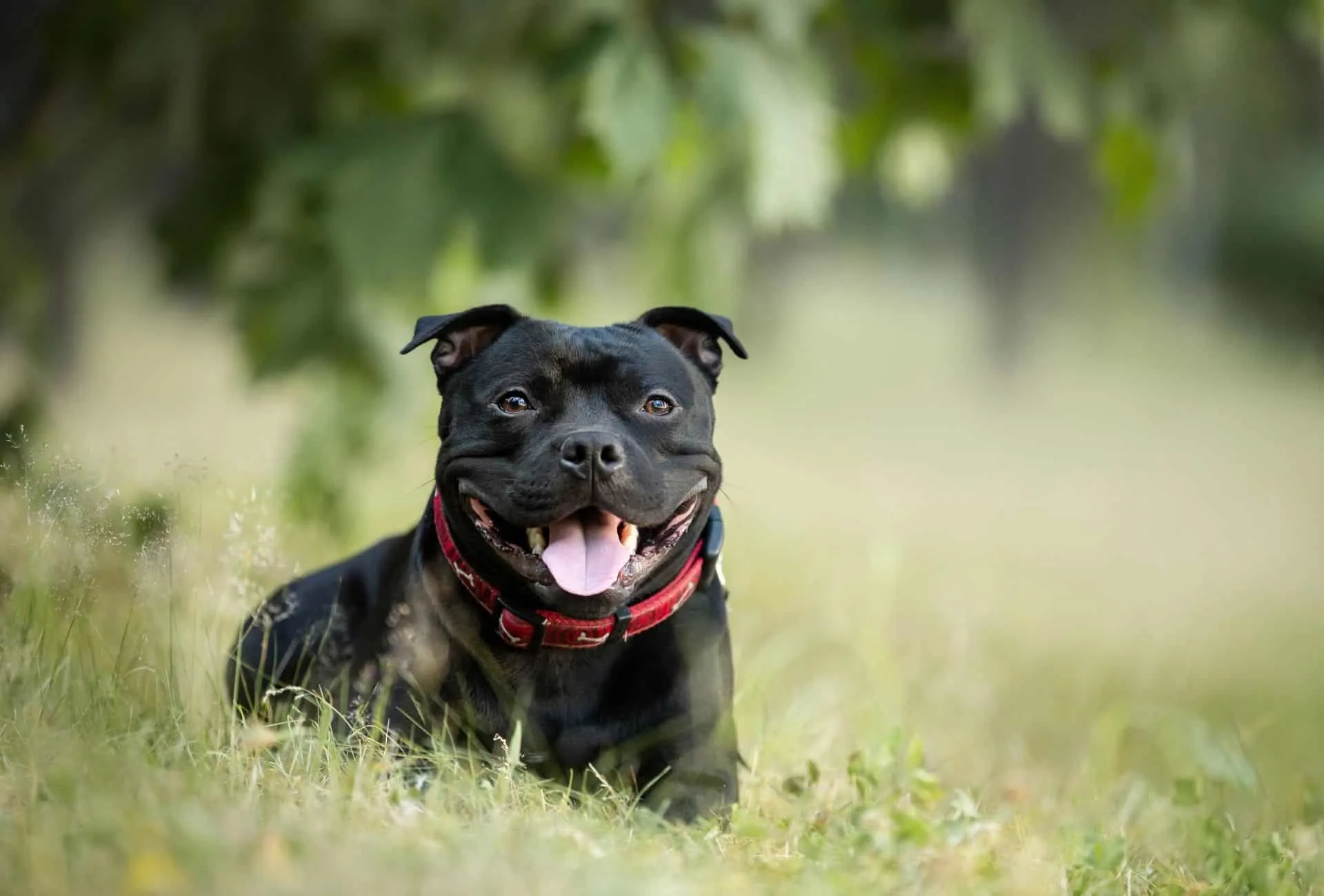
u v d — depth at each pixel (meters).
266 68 11.43
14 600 7.54
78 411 20.62
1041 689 12.95
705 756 7.14
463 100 10.55
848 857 6.06
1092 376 43.84
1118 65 11.59
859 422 35.34
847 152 11.98
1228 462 31.41
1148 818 8.15
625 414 7.07
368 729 6.87
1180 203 14.00
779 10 9.96
